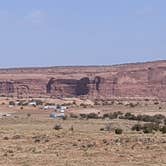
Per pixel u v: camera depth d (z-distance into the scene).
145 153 50.47
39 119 115.00
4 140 62.59
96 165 42.56
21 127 86.56
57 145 57.19
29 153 50.28
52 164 42.91
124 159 46.25
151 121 119.94
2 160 45.03
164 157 47.69
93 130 79.06
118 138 63.91
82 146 56.03
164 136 67.69
